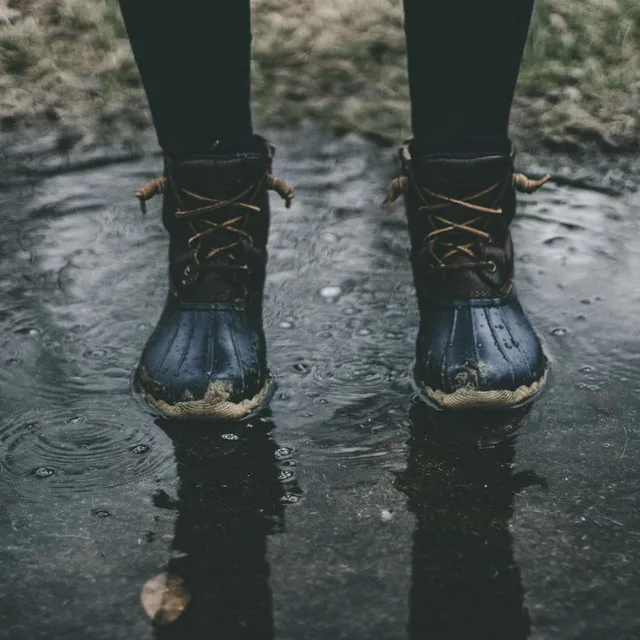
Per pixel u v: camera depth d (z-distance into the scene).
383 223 2.13
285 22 3.34
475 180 1.43
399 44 3.24
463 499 1.27
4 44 3.17
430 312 1.52
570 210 2.19
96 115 2.81
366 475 1.32
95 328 1.69
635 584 1.12
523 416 1.44
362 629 1.07
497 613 1.09
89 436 1.40
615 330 1.66
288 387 1.52
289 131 2.72
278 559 1.17
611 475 1.31
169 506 1.26
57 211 2.20
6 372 1.56
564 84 2.91
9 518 1.24
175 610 1.09
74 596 1.11
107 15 3.37
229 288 1.49
